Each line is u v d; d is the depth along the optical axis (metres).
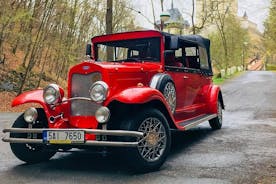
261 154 5.67
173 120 5.35
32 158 5.32
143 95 4.68
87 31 25.80
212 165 5.04
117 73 5.00
